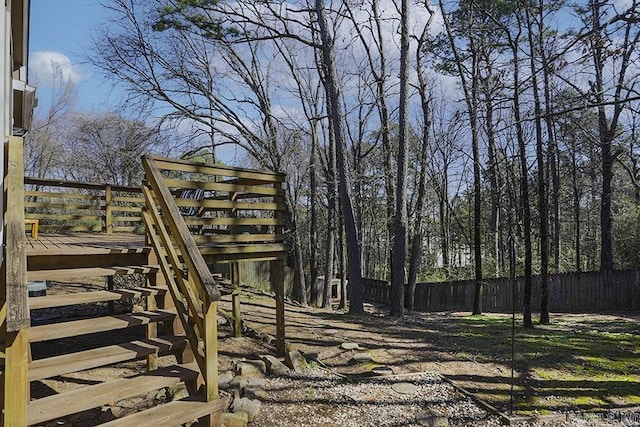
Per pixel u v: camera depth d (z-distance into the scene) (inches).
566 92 381.1
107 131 763.4
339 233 604.1
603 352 272.7
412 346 269.4
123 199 328.2
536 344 288.2
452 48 483.2
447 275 762.2
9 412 90.7
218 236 184.1
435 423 165.6
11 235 100.5
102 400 109.3
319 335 278.4
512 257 204.4
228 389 174.7
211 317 124.0
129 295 145.2
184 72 542.3
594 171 830.5
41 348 215.0
